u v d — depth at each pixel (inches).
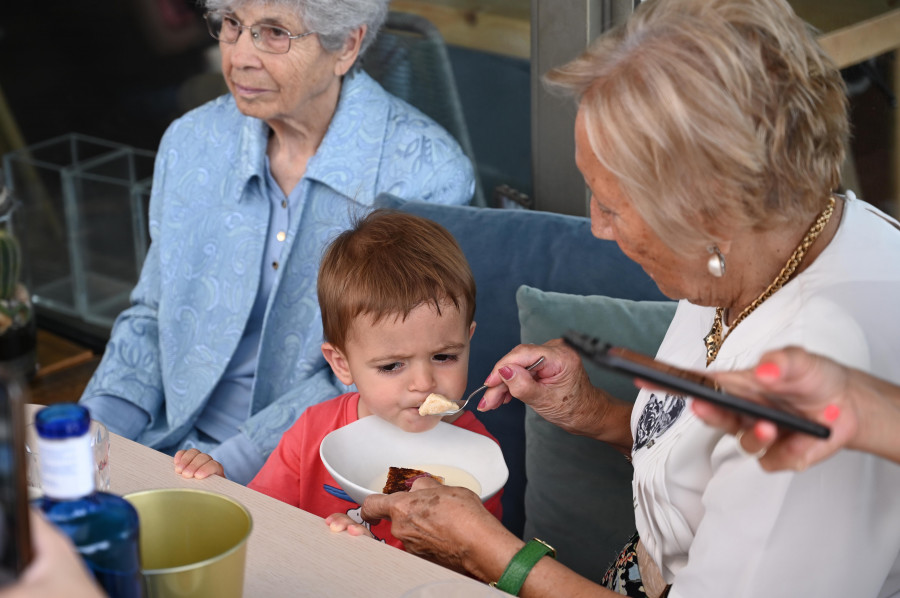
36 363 125.2
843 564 34.1
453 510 43.4
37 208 133.6
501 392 55.1
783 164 33.9
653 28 35.0
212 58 108.0
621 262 64.6
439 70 90.8
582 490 59.9
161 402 79.8
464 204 77.5
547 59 81.9
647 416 46.1
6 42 127.1
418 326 53.9
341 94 77.3
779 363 25.0
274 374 76.2
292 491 59.4
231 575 28.1
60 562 20.2
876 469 33.7
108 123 121.0
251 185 77.0
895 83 70.6
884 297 35.5
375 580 35.5
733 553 35.5
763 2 34.0
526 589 40.4
